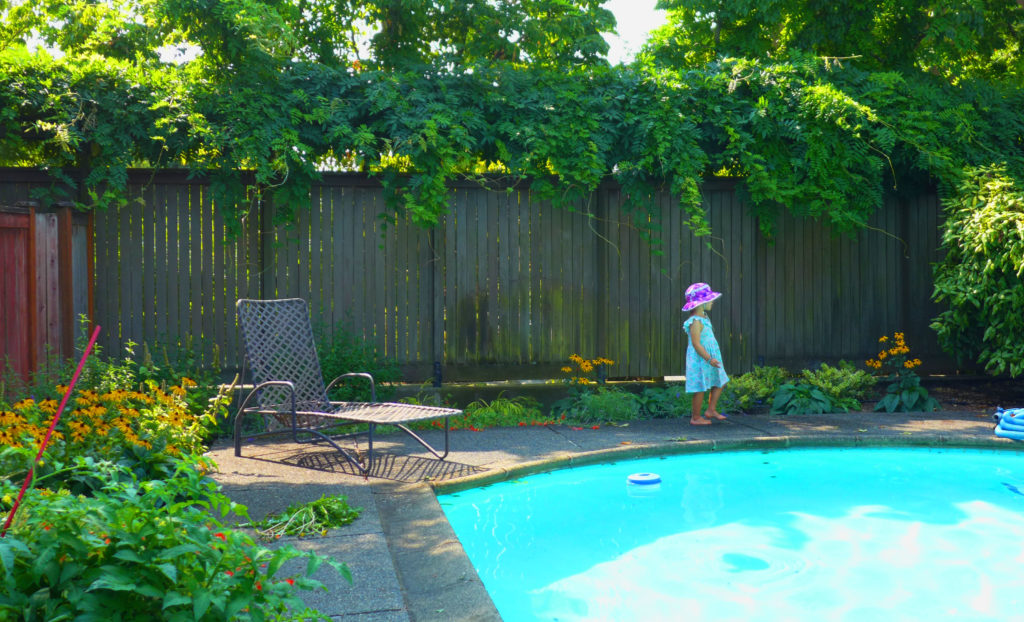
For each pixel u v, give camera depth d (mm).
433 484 5145
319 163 7949
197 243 7895
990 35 11086
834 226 8805
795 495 5469
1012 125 8750
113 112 7094
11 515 1856
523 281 8516
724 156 8320
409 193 7922
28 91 6898
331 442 5473
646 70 8297
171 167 8297
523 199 8492
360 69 9977
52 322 6621
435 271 8344
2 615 1654
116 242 7727
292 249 8109
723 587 3785
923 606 3539
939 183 9078
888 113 8500
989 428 7086
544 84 8180
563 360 8625
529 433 7043
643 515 5004
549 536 4590
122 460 4184
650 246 8406
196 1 7098
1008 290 7594
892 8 9977
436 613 3094
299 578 2012
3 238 5812
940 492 5520
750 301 8922
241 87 7500
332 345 7859
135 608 1807
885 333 9227
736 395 8367
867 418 7707
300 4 10125
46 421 4281
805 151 8297
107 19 8180
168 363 7348
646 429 7211
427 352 8406
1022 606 3539
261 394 6059
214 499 2189
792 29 10547
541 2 9945
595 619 3408
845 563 4109
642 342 8766
